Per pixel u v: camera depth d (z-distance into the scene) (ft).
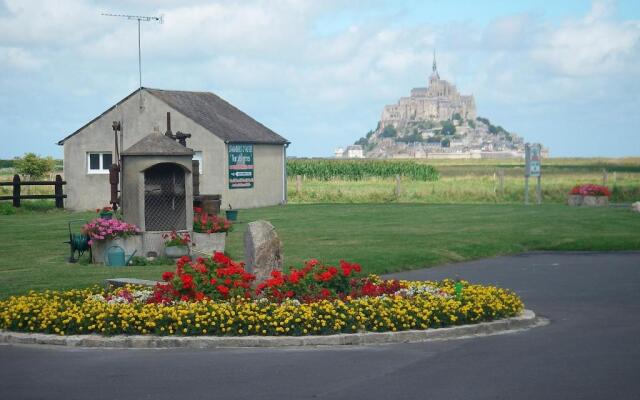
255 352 42.57
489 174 352.49
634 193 192.85
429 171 281.13
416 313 47.34
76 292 55.11
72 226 119.03
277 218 132.98
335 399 32.89
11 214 146.82
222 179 155.12
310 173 283.18
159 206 81.41
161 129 157.28
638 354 41.45
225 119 166.91
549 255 89.51
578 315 54.08
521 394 33.58
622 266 79.97
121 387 35.04
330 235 103.24
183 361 40.34
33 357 41.55
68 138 160.76
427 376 36.83
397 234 104.27
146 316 45.83
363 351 42.73
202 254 82.12
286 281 51.88
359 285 53.72
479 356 41.19
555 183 230.27
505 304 51.75
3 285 62.90
